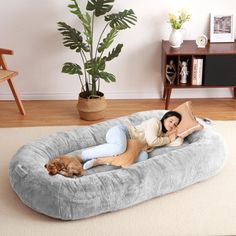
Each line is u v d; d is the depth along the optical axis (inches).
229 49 158.6
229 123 152.8
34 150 117.3
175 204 109.9
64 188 102.7
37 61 169.8
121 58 170.1
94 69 149.4
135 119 135.4
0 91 173.2
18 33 166.4
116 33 155.0
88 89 158.1
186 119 125.9
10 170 112.3
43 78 171.9
